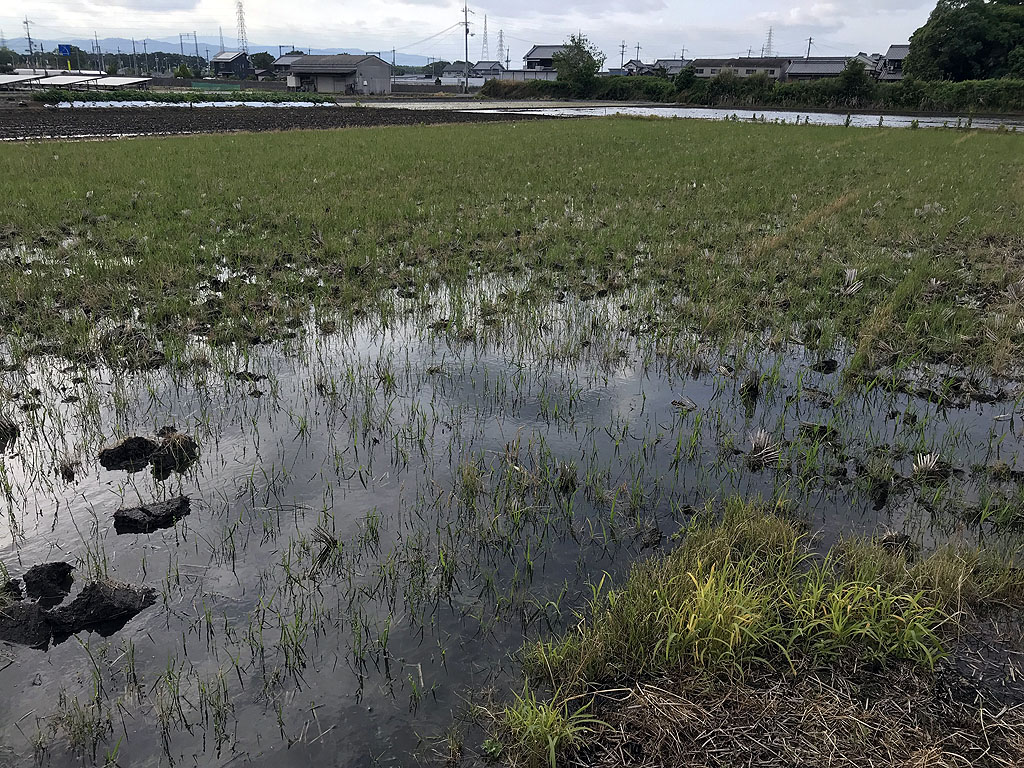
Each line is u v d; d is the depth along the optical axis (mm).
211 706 3057
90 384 6172
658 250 10539
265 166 18672
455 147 24688
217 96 56312
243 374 6395
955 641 3248
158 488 4688
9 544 4086
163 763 2805
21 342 6965
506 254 10531
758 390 6164
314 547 4102
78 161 18812
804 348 7211
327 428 5559
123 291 8328
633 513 4461
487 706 3043
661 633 3277
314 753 2857
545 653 3232
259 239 10922
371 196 14594
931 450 5125
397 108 55688
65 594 3703
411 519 4414
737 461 5078
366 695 3139
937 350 6820
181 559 3994
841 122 43969
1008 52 61625
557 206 13953
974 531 4211
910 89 57562
